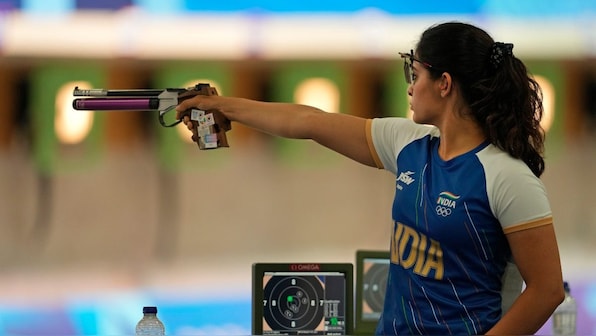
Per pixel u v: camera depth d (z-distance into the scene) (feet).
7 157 42.37
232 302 36.14
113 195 42.39
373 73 45.52
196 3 44.96
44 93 43.50
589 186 42.80
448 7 45.03
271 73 45.47
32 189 41.91
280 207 43.29
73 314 34.58
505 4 44.70
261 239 41.83
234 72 45.32
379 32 45.34
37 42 43.73
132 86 44.75
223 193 43.09
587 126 44.24
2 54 43.42
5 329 33.50
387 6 45.34
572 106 44.37
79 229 41.01
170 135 43.32
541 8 44.55
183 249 40.68
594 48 44.45
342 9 45.39
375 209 43.45
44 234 40.45
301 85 45.44
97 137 43.14
